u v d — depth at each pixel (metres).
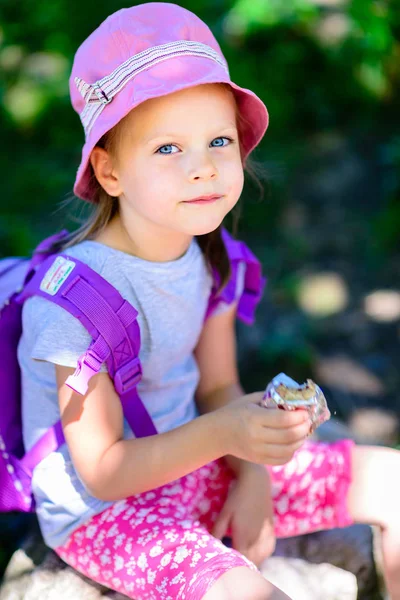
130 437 2.06
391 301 4.29
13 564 2.26
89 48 1.91
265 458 1.78
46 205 4.95
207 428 1.83
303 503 2.17
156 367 2.07
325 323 4.14
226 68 1.95
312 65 5.76
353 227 4.79
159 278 2.00
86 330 1.89
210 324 2.24
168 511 1.98
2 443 2.09
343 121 5.68
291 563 2.24
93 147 1.88
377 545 2.35
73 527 1.99
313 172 5.21
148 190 1.83
